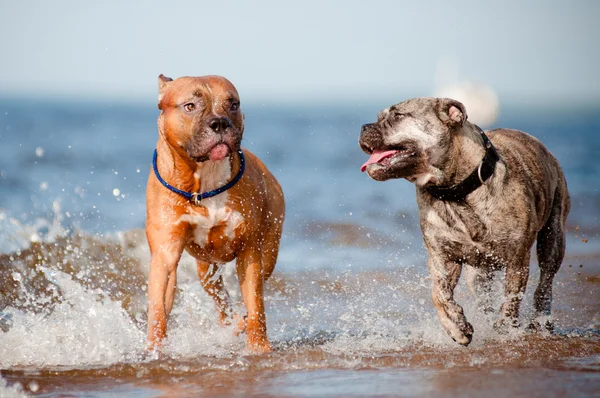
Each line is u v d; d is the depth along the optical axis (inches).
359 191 907.4
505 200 324.8
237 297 452.4
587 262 529.0
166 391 256.5
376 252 573.3
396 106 331.6
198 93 308.2
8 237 515.8
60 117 3154.5
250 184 330.6
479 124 383.9
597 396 236.8
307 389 253.8
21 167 1116.5
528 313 382.6
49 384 267.3
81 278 458.0
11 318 360.2
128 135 2000.5
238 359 301.0
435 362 292.8
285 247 589.9
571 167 1179.9
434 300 335.3
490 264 340.5
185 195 317.7
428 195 337.7
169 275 325.4
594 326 369.4
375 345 328.8
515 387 249.4
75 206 752.3
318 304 425.4
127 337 331.3
